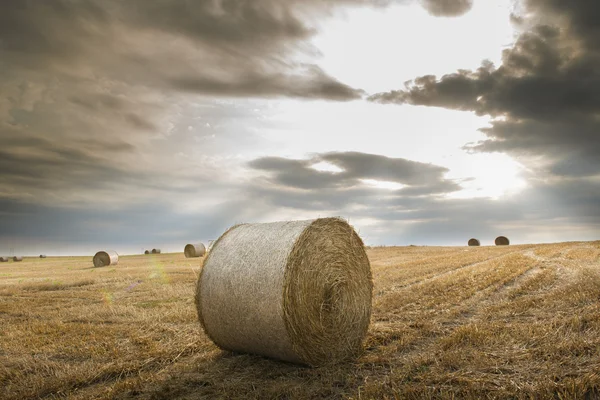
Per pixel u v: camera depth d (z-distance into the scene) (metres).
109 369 7.27
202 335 9.38
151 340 9.03
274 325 7.39
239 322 7.84
